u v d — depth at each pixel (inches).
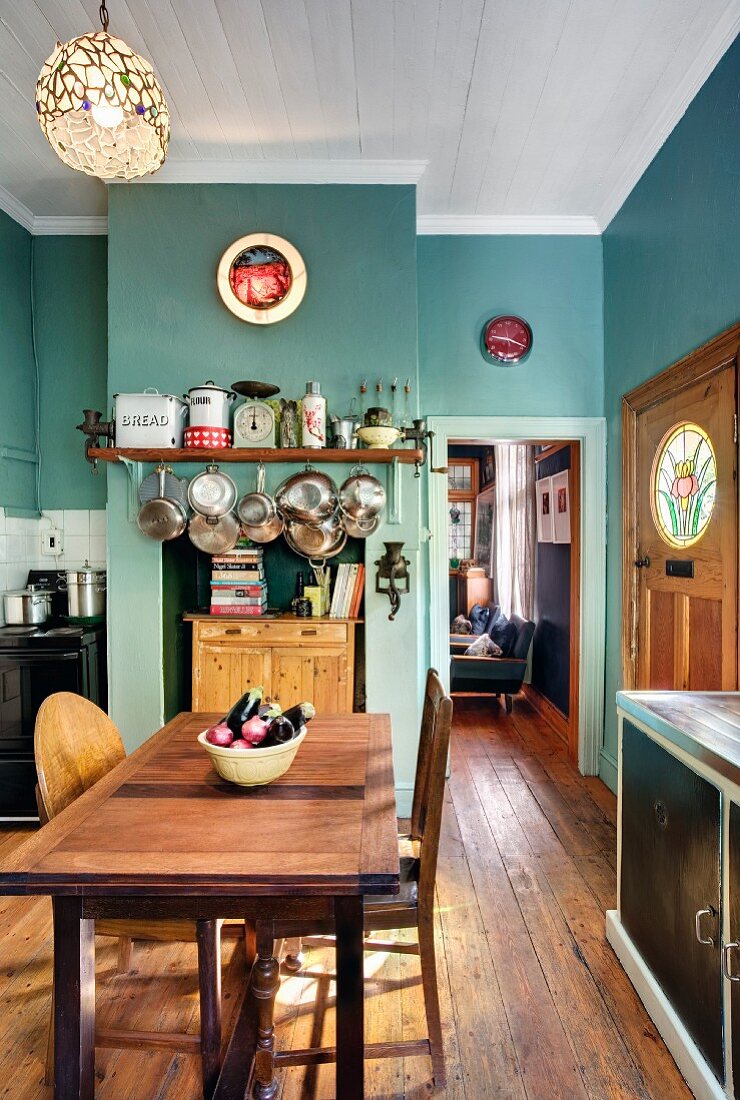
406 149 106.2
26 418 129.6
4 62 85.9
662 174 101.7
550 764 137.6
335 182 111.1
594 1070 58.5
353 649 109.3
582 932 79.0
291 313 110.5
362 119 98.3
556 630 167.6
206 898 46.2
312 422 102.7
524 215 128.0
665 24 79.3
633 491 114.1
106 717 72.0
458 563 282.0
